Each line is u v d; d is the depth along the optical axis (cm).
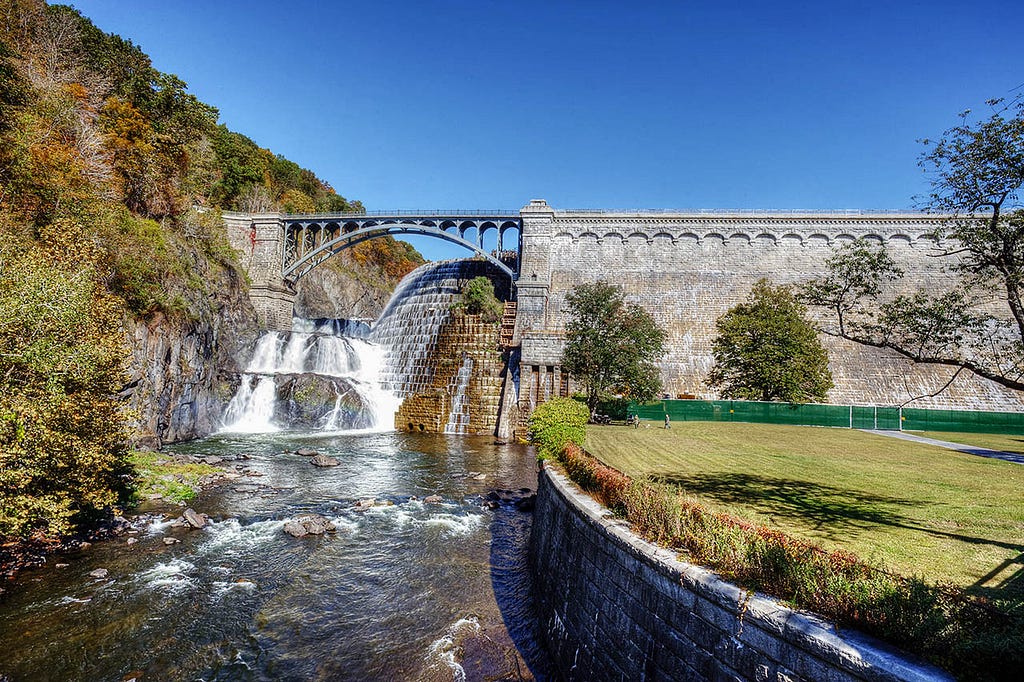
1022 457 2184
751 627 570
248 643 1076
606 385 3628
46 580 1283
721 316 4550
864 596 512
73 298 1342
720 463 1925
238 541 1633
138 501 1911
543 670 992
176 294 3228
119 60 5853
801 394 3762
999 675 409
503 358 4697
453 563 1515
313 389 4378
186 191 4666
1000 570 816
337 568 1465
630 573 793
